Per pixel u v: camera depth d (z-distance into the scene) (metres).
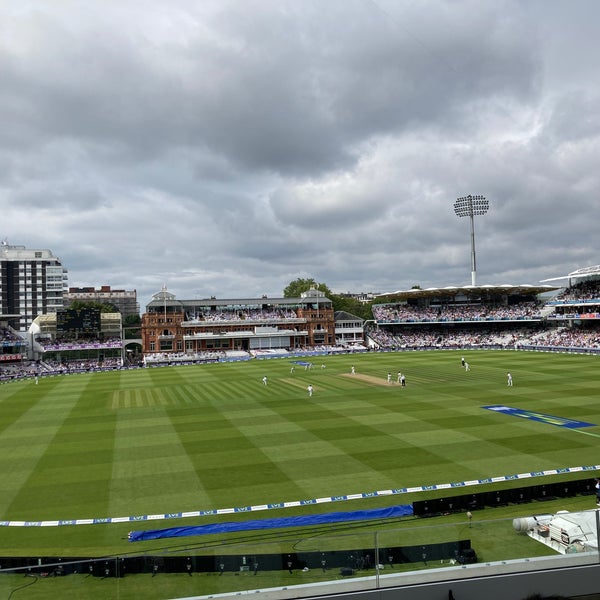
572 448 30.70
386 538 11.16
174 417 45.03
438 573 10.60
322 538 11.16
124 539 20.72
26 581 10.96
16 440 38.59
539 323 121.00
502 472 26.94
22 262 158.25
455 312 127.12
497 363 79.06
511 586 10.55
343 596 10.12
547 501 22.28
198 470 29.33
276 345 125.56
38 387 72.56
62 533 21.45
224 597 10.27
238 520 22.17
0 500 25.64
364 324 144.25
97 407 52.34
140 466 30.58
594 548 11.03
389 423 39.28
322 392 56.22
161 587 10.98
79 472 29.86
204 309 131.25
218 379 72.31
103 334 125.19
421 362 85.75
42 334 119.06
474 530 11.41
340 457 30.67
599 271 105.00
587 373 64.25
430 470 27.66
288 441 34.97
